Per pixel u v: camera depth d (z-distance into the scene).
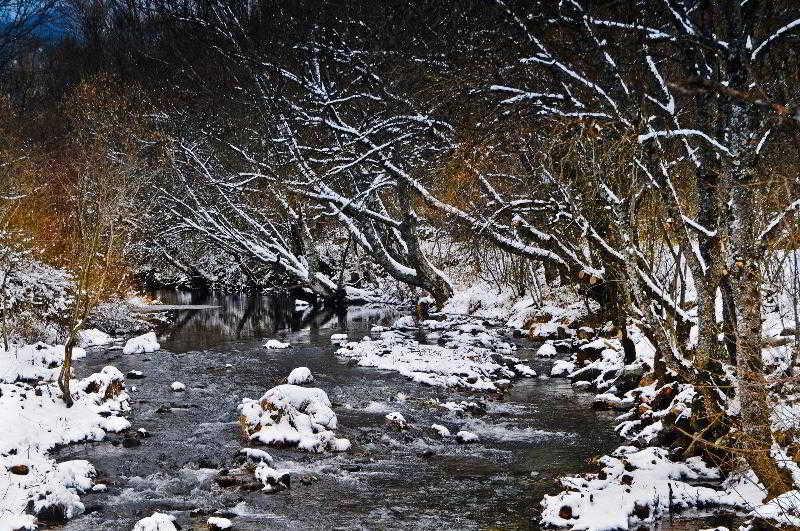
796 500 7.38
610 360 18.11
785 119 4.50
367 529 9.04
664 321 11.18
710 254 8.95
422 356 21.09
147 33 49.16
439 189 22.14
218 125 36.53
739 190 7.98
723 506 8.99
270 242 38.50
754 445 8.16
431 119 15.98
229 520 9.10
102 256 16.30
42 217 26.22
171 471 11.19
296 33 32.56
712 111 8.93
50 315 22.64
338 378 18.61
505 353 22.53
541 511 9.45
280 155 31.50
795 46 9.05
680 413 11.21
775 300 10.93
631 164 11.00
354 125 28.73
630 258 9.98
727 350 9.38
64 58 52.41
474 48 14.35
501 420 14.43
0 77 48.41
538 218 16.55
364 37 27.47
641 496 9.02
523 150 15.41
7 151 26.91
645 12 9.70
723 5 8.63
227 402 15.76
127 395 15.90
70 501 9.41
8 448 11.15
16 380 16.44
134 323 28.80
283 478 10.63
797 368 8.94
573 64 10.48
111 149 32.19
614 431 13.31
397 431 13.58
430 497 10.16
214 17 37.97
